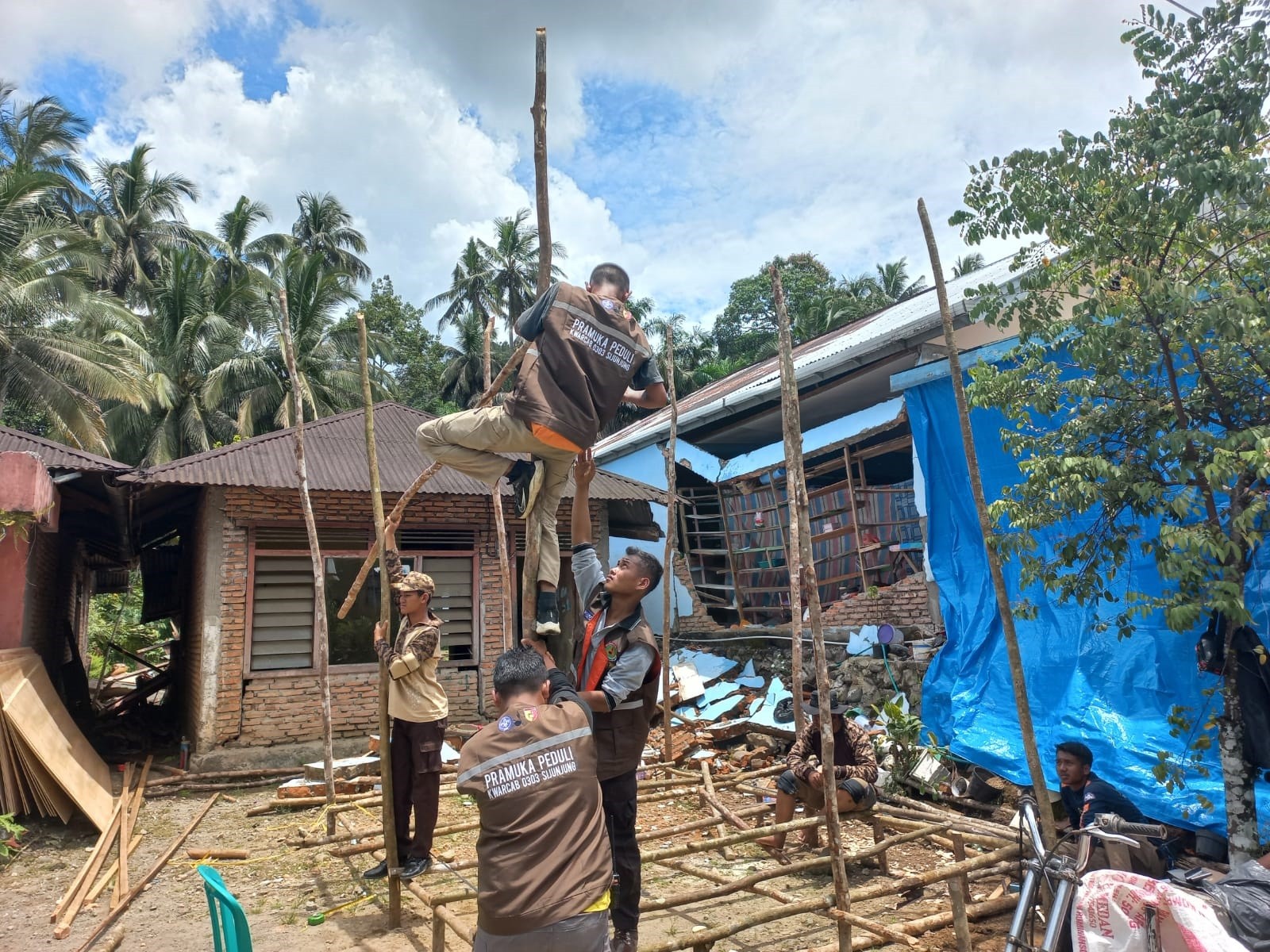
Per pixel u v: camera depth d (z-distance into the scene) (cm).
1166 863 378
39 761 631
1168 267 457
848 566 1089
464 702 993
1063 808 661
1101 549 509
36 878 556
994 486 788
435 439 333
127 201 3278
